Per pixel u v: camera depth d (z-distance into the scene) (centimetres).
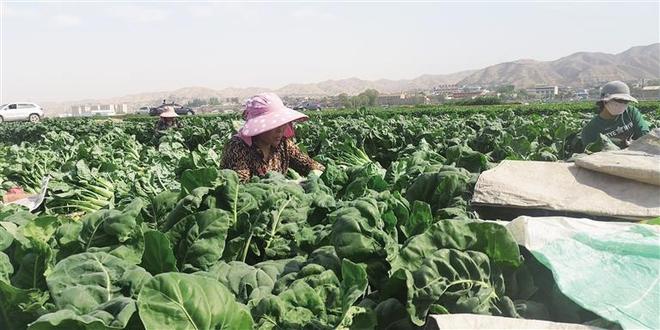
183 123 2891
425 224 330
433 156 682
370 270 279
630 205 352
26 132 3369
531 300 262
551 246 262
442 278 244
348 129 1609
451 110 4244
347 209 300
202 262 312
